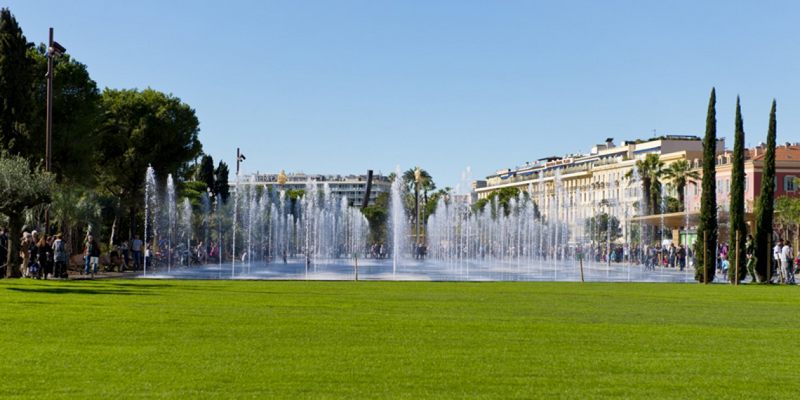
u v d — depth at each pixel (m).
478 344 16.06
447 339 16.70
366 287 33.31
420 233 132.75
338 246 96.75
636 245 98.94
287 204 109.25
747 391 11.96
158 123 70.81
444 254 95.25
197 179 102.25
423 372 13.13
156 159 72.00
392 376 12.79
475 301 26.14
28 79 45.16
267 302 24.81
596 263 86.06
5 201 32.78
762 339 17.25
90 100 56.69
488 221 97.50
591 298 28.22
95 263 42.06
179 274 47.75
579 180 155.12
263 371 13.10
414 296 28.09
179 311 21.66
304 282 37.25
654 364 14.05
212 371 13.07
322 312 21.83
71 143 53.41
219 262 68.56
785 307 25.17
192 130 74.94
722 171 105.50
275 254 80.19
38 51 54.53
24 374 12.72
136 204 72.44
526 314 21.98
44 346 15.40
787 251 42.38
